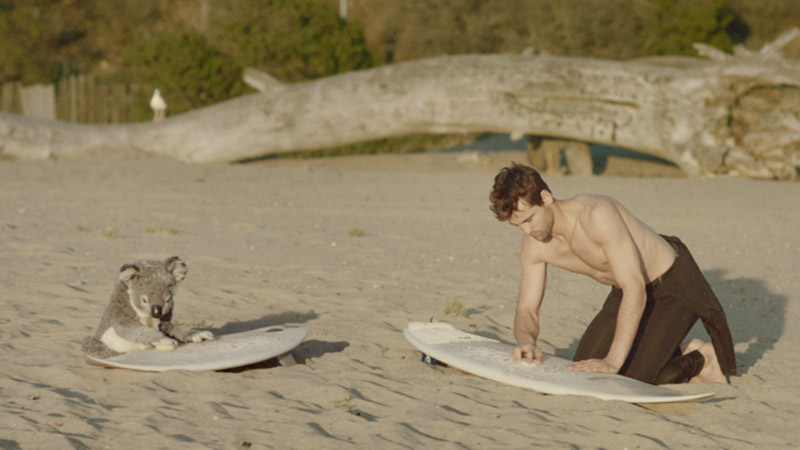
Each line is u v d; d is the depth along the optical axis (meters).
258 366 5.41
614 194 15.59
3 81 36.34
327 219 12.74
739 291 8.32
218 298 7.49
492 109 18.03
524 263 5.24
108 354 5.20
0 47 36.22
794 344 6.39
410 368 5.37
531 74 17.81
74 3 39.91
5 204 13.55
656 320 5.02
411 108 18.44
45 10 39.16
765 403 4.81
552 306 7.50
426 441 4.11
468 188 16.56
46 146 19.05
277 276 8.51
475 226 12.38
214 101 24.77
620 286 4.79
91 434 4.10
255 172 18.08
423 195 15.61
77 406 4.48
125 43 39.94
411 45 36.06
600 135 17.75
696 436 4.17
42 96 26.56
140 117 24.89
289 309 7.11
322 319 6.76
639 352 4.98
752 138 17.59
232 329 6.45
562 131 17.95
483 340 5.47
